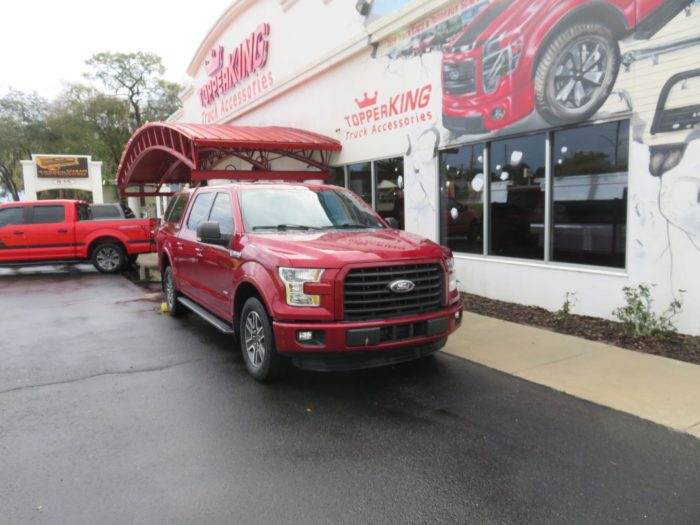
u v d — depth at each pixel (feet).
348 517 9.39
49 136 155.63
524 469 10.98
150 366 18.35
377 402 14.76
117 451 11.99
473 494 10.07
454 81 27.99
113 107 152.46
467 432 12.78
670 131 18.66
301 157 39.68
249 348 16.93
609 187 21.25
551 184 23.61
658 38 18.71
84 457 11.72
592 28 20.77
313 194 20.81
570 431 12.70
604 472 10.80
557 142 23.22
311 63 40.63
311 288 14.26
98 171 111.65
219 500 9.96
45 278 43.80
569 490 10.15
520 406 14.26
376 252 15.16
